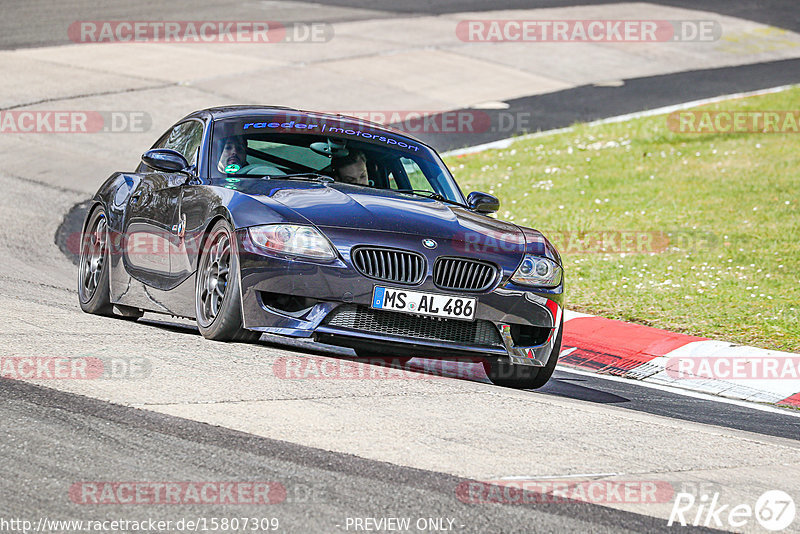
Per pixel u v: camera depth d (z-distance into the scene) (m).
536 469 15.46
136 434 15.39
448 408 18.58
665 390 26.20
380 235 21.50
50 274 34.59
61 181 50.66
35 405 16.52
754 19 105.75
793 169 54.88
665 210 47.97
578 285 37.12
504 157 59.38
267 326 21.14
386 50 85.44
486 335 22.27
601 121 68.62
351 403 18.06
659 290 36.25
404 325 21.55
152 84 71.06
